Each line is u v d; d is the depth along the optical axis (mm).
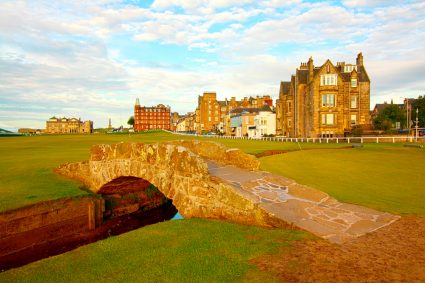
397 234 8242
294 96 66812
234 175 12594
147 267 6984
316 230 8461
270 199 10305
